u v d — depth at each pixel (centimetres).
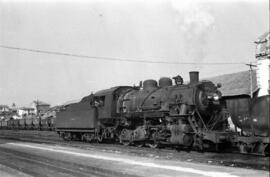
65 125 3138
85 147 2161
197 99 1852
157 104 2077
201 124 1875
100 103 2633
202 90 1886
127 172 1177
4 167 1425
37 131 5447
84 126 2802
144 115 2172
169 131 1966
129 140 2284
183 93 1914
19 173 1269
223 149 1898
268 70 2766
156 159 1508
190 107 1856
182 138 1808
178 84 2083
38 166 1425
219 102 1920
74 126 2966
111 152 1864
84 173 1236
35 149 2108
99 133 2664
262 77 2795
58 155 1756
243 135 1655
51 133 4494
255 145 1517
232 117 1688
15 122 7112
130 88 2586
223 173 1105
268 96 1468
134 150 1919
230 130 1859
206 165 1300
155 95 2134
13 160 1636
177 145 1983
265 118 1484
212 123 1906
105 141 2803
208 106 1875
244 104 1605
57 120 3322
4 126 7956
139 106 2234
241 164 1300
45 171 1293
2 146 2411
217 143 1766
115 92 2534
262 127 1508
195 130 1806
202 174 1095
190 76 2002
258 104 1518
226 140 1711
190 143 1830
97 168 1287
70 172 1259
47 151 1967
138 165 1333
